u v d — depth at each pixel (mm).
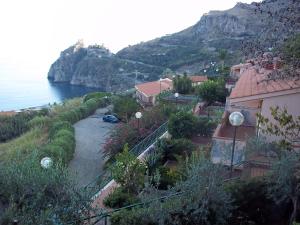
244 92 13469
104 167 22609
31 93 125750
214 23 134875
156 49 142625
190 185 8953
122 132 24078
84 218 8406
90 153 26094
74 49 166000
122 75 131125
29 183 8211
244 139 13586
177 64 119000
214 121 20422
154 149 17812
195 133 19969
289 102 12508
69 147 23828
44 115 40281
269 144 10805
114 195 12750
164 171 14148
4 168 8633
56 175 8406
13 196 7848
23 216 7344
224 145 13273
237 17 118062
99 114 40500
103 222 10305
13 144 28719
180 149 17219
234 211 9531
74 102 47812
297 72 10398
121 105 36188
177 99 32688
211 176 8898
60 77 161250
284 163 8617
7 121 37031
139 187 13242
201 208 8570
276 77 10703
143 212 8781
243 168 11922
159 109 26172
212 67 72125
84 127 34375
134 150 20109
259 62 10820
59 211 7914
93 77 147625
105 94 50875
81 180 20672
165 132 21203
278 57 10492
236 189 9594
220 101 29109
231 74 38375
